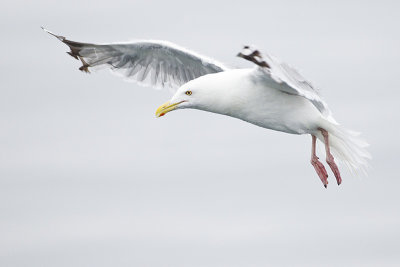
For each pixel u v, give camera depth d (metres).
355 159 14.37
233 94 14.00
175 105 14.35
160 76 16.16
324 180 14.55
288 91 13.70
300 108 13.95
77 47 15.54
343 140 14.24
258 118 14.13
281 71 12.45
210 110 14.38
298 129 14.19
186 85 14.33
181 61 15.79
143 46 15.57
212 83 14.13
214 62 15.26
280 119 14.08
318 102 14.16
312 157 14.73
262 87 13.80
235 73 14.11
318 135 14.44
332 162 14.12
